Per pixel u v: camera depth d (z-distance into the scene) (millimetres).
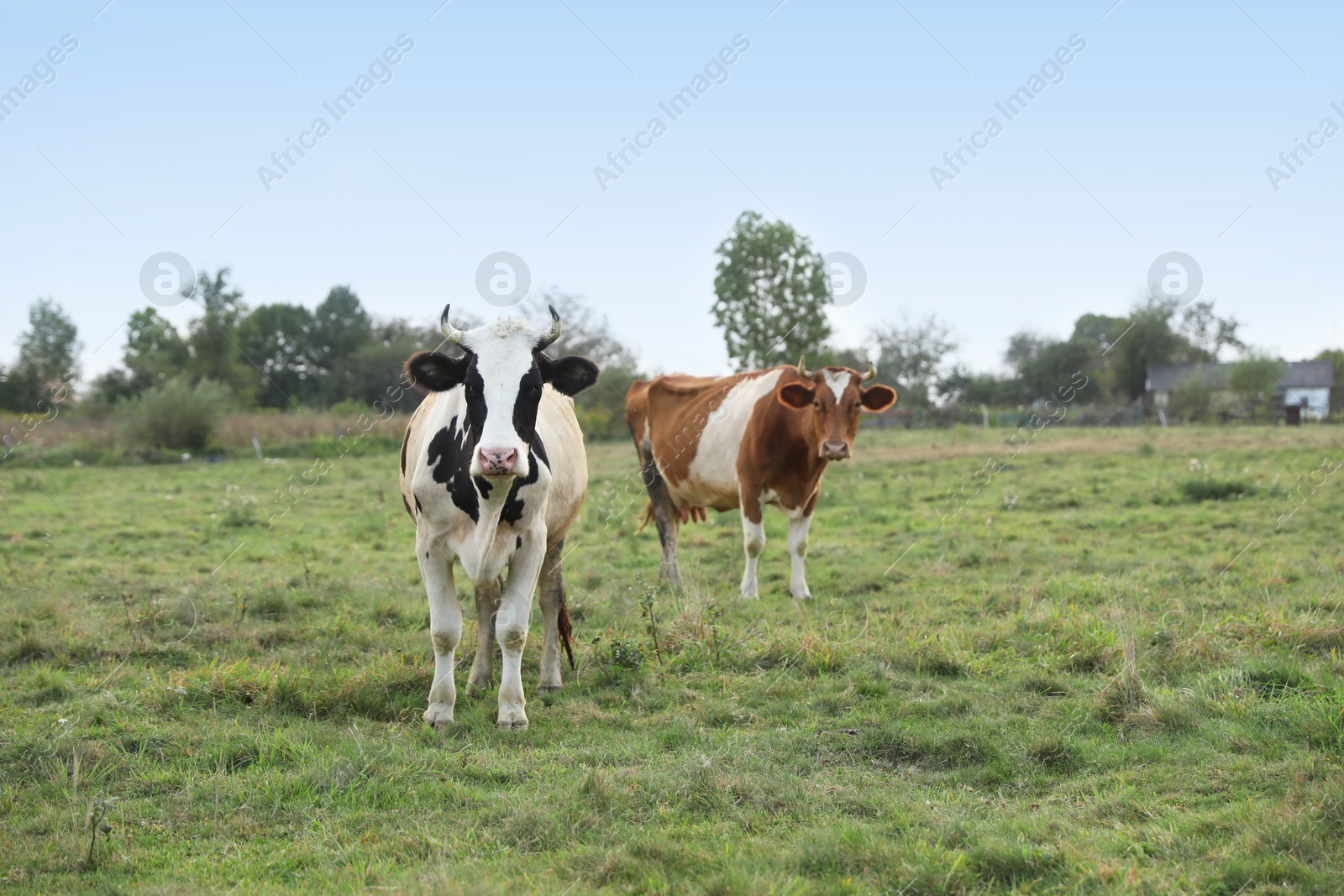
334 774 4492
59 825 4031
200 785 4465
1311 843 3564
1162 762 4586
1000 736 4980
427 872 3578
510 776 4617
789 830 3975
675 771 4500
